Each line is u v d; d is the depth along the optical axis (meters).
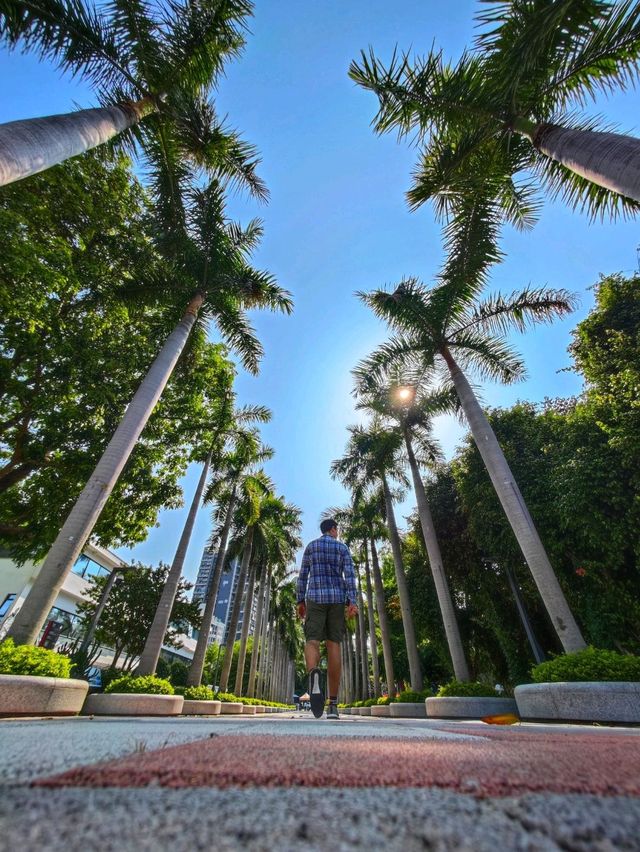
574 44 5.14
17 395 9.59
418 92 6.51
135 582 20.55
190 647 44.44
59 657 4.52
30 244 7.21
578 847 0.35
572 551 9.79
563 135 5.39
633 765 0.73
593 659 4.96
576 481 8.74
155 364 8.34
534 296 10.37
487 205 9.04
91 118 5.63
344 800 0.50
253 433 18.75
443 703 7.94
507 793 0.53
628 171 4.42
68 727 1.53
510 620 13.86
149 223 10.10
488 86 5.85
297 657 54.88
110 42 6.43
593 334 9.98
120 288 10.47
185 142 8.39
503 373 11.05
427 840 0.36
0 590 23.45
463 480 13.39
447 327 11.29
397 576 15.64
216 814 0.43
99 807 0.44
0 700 3.65
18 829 0.36
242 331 11.52
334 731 1.64
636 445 7.81
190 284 10.69
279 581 38.06
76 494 11.33
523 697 5.18
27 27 5.79
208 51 6.89
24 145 4.43
